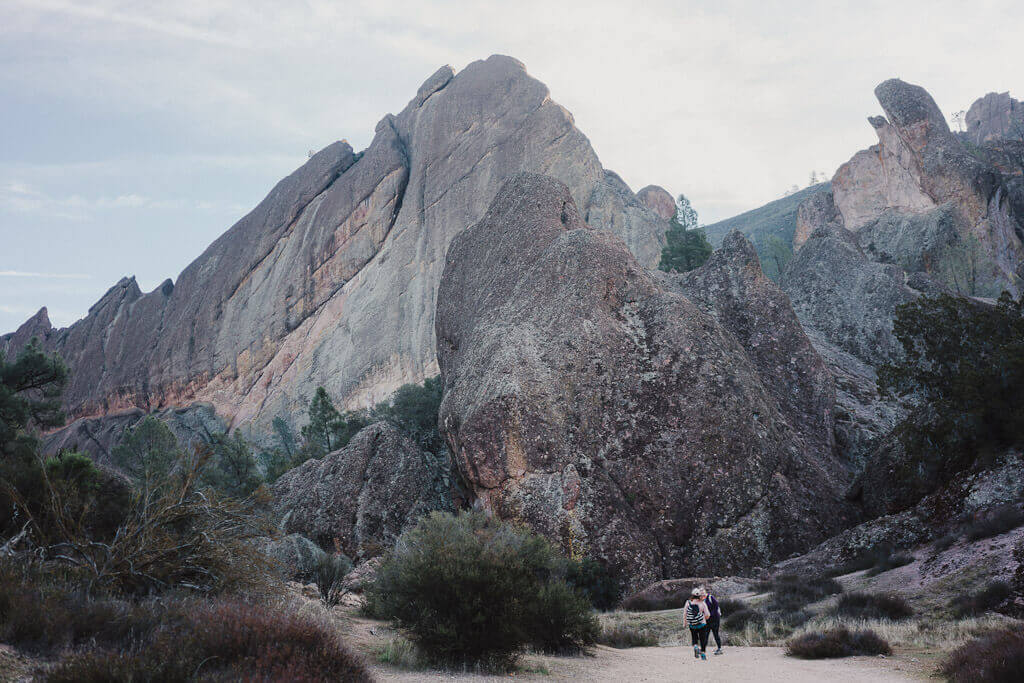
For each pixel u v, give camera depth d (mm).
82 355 180250
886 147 124188
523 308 50031
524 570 12906
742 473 40219
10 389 39344
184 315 165625
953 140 113188
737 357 46688
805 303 76000
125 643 7070
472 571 10914
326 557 18891
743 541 37938
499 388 43344
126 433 82250
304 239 158375
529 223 59625
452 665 10336
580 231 52812
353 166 169125
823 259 78750
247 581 11406
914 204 116000
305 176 172250
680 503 39781
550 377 44656
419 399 91000
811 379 51844
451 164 149125
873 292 70750
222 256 171375
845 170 135125
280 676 6492
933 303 32250
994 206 106062
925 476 31188
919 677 10734
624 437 42312
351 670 7402
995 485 24969
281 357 147250
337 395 132375
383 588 11438
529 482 40531
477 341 52594
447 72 172500
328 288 150875
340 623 13180
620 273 49562
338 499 54719
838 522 38500
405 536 12938
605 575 35062
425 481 57594
